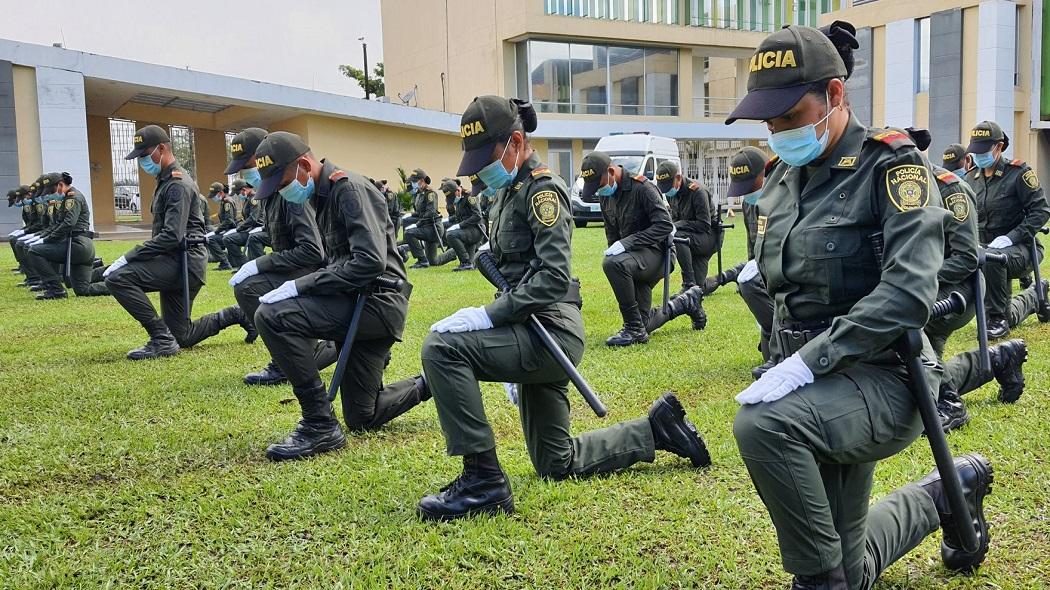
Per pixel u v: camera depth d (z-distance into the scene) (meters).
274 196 5.66
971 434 4.15
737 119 2.27
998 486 3.47
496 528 3.21
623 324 7.44
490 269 3.54
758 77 2.29
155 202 6.82
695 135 33.38
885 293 2.12
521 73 31.38
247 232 14.38
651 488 3.57
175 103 27.66
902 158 2.22
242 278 5.65
